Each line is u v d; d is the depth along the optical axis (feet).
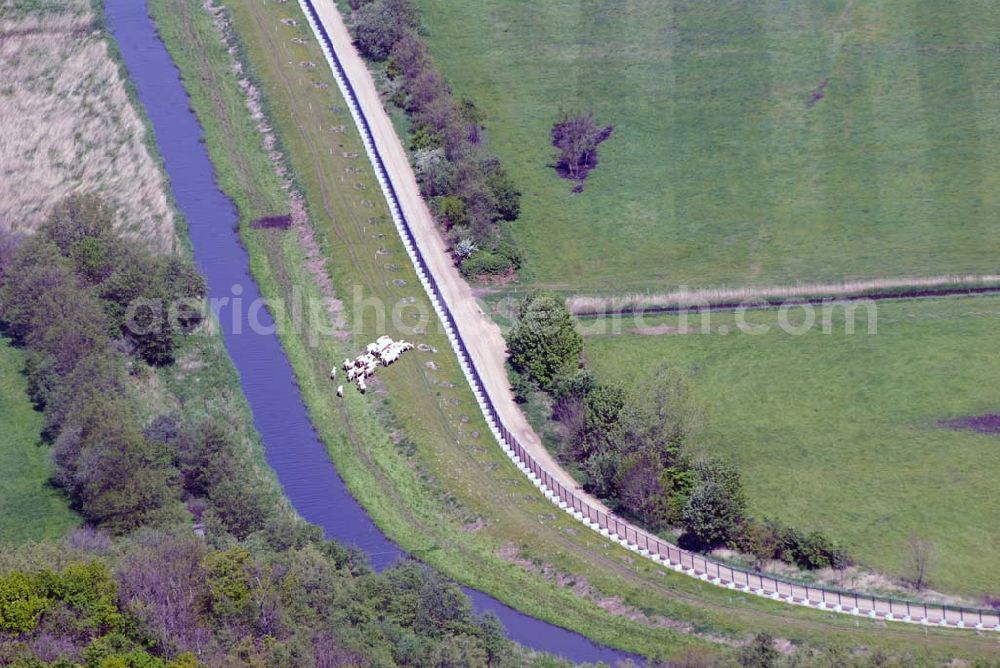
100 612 521.24
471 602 569.64
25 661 496.64
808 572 595.47
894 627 563.89
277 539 586.04
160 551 556.92
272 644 518.37
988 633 561.43
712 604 577.84
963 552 601.62
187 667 498.28
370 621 543.39
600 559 602.03
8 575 524.93
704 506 604.08
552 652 564.71
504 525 620.49
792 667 527.40
